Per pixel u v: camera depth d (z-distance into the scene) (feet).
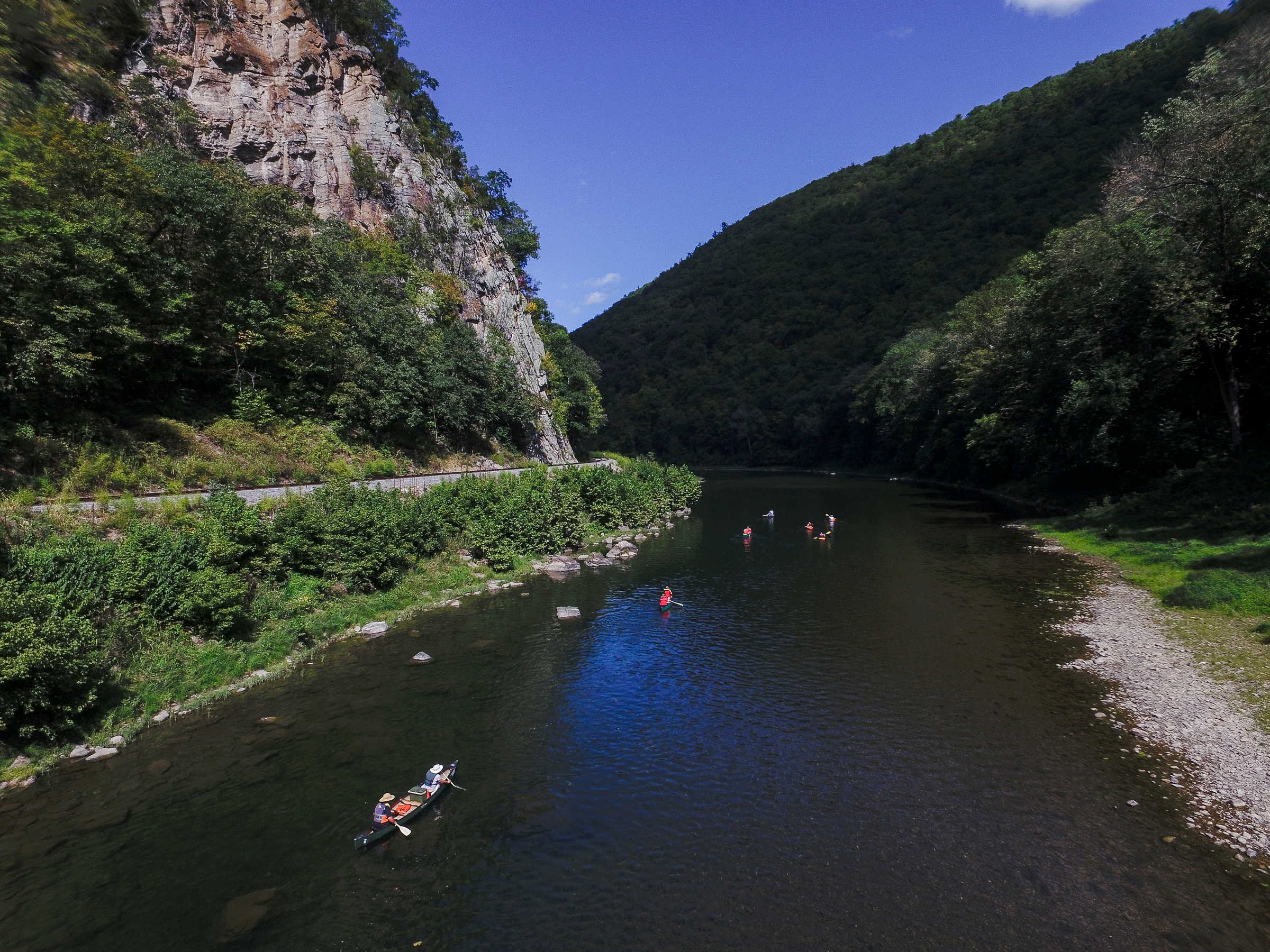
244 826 41.68
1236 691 56.80
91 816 42.63
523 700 61.21
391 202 209.77
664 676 66.85
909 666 67.72
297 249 138.72
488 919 33.83
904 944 31.48
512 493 129.70
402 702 60.70
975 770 47.67
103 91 54.44
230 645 67.87
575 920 33.68
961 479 266.77
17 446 76.74
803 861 38.22
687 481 220.23
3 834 40.57
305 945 32.04
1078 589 94.27
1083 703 57.57
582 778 47.83
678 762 50.03
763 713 57.98
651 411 577.02
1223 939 31.35
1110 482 155.12
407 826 41.98
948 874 36.73
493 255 244.63
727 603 93.61
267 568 79.20
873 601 92.94
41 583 55.42
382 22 238.27
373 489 106.93
